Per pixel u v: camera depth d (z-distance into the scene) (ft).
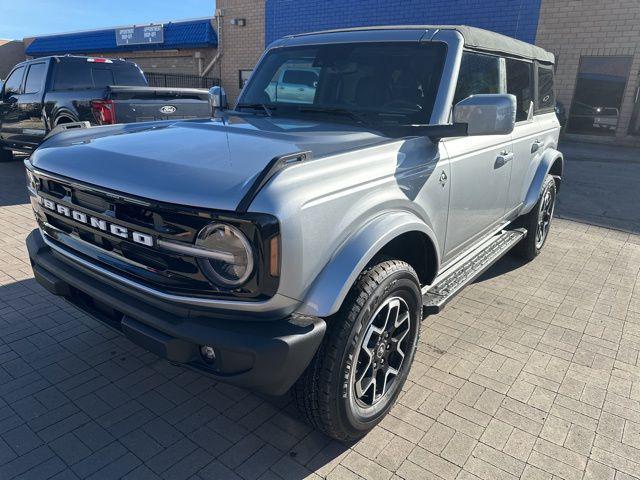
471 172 11.20
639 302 14.97
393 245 9.58
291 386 7.70
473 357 11.67
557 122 18.42
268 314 6.93
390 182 8.39
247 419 9.41
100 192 7.36
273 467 8.28
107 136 9.26
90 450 8.49
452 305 14.40
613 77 46.70
